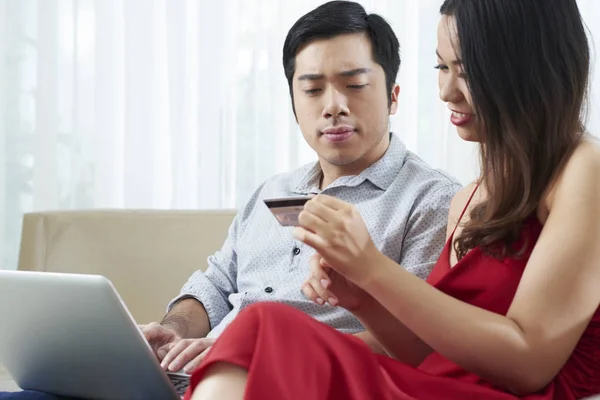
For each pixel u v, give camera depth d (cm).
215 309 229
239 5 345
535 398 143
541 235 147
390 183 215
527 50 155
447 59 166
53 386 165
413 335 170
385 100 216
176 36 344
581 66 159
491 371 142
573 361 153
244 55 346
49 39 346
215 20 344
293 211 151
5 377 225
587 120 165
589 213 145
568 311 139
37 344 156
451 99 168
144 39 346
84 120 350
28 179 353
